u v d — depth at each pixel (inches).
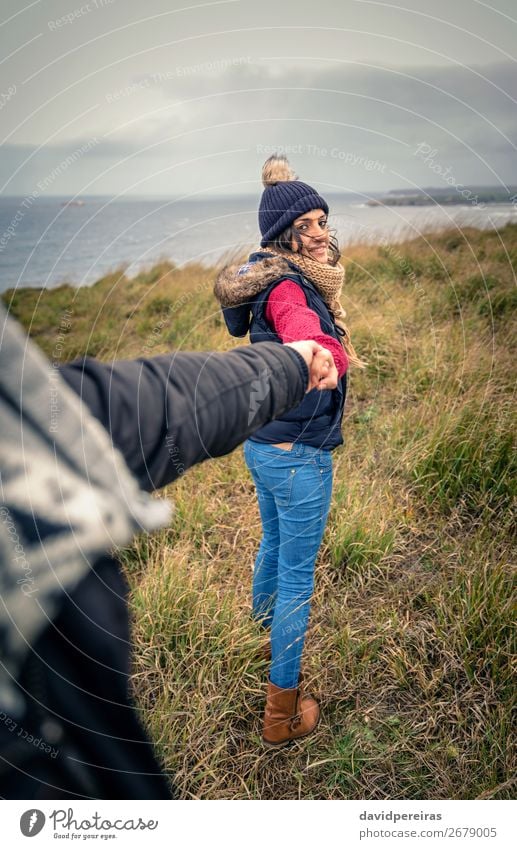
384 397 133.6
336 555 95.7
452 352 139.3
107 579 21.0
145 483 18.8
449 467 109.6
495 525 102.3
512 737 71.5
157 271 202.5
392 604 89.8
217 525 104.7
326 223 60.2
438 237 208.4
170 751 68.4
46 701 19.7
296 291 55.6
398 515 103.8
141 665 78.9
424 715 76.0
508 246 198.7
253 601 81.6
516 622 81.3
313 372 28.6
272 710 70.3
